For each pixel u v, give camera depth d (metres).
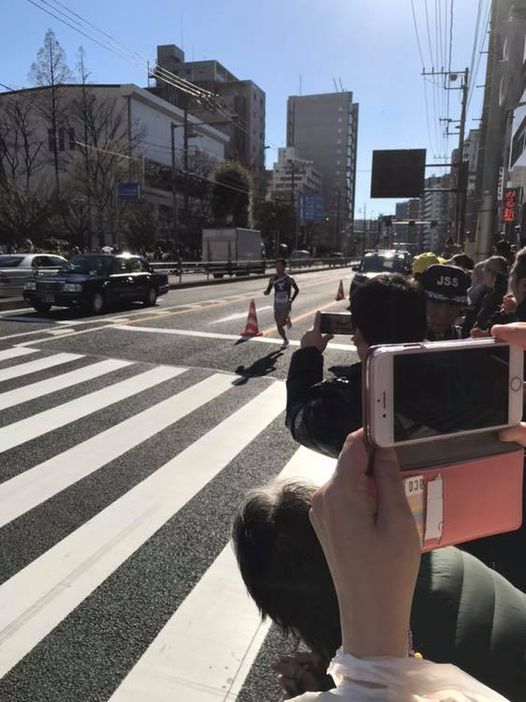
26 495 4.14
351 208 127.12
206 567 3.19
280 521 1.19
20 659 2.46
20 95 46.78
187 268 37.19
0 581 3.05
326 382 1.86
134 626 2.68
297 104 117.81
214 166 67.06
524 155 20.70
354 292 1.79
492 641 1.17
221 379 7.88
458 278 2.83
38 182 47.53
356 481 0.86
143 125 55.91
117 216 41.91
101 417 6.10
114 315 14.36
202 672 2.39
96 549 3.38
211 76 95.62
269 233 75.75
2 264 18.81
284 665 1.32
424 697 0.78
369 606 0.80
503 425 1.06
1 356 9.18
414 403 0.94
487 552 2.05
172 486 4.32
